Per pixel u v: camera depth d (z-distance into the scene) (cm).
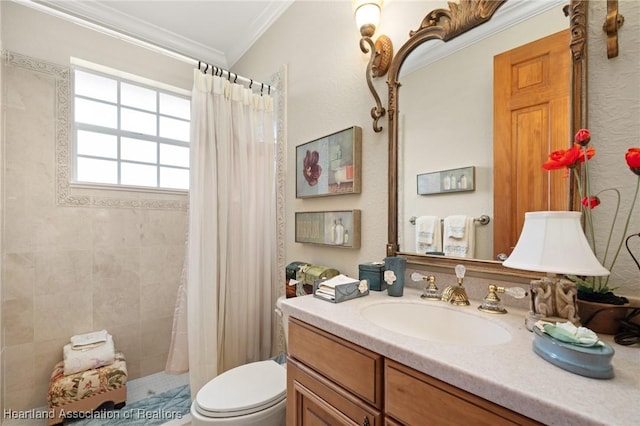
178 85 251
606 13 78
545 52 89
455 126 110
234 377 136
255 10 212
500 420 51
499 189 98
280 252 205
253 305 196
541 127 89
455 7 109
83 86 218
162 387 207
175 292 241
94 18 210
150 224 231
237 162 192
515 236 94
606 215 77
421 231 120
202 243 174
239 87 193
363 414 75
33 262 186
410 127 125
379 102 134
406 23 129
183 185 265
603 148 78
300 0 191
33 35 188
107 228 213
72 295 199
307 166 177
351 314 91
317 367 90
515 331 75
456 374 57
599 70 79
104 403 175
